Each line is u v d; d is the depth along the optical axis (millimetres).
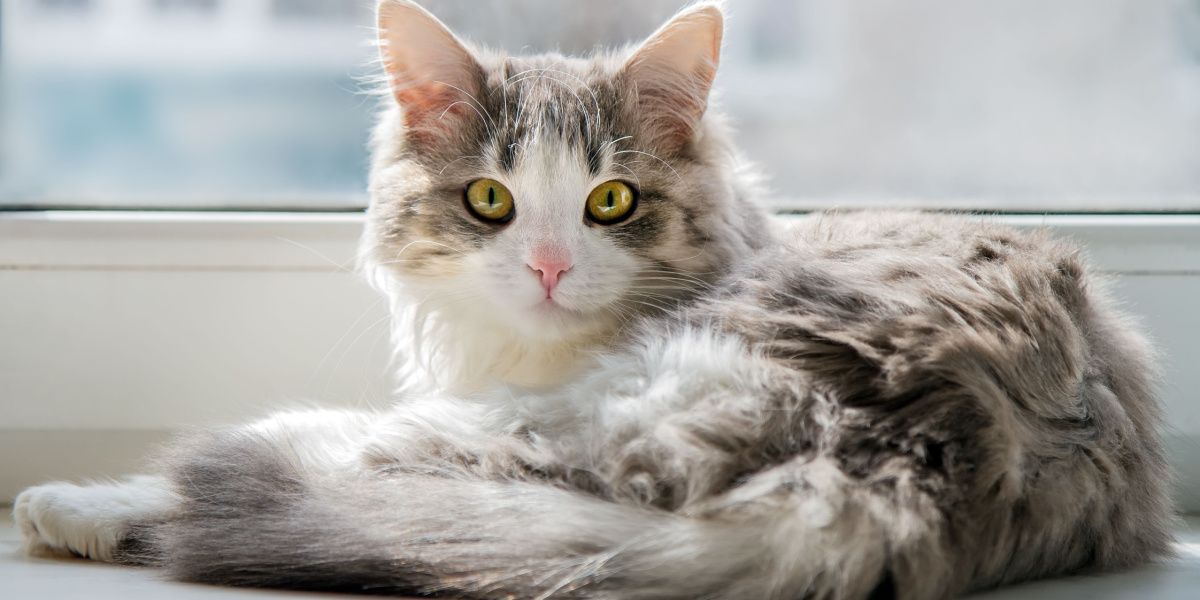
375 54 845
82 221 840
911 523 632
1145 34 885
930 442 649
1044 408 679
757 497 636
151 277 846
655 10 893
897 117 895
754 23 890
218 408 853
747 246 787
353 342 854
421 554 648
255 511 679
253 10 879
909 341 667
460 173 767
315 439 728
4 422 843
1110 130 889
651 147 776
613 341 745
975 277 704
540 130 761
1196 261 845
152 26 878
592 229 760
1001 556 661
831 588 628
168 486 718
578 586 636
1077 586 679
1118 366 731
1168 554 734
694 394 666
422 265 774
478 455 690
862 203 898
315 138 882
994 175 893
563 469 676
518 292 752
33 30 875
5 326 842
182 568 673
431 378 793
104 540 714
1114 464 698
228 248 846
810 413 652
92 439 851
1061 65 888
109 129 879
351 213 877
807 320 683
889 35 891
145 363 849
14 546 744
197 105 881
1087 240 849
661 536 638
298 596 651
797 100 896
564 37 895
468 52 780
